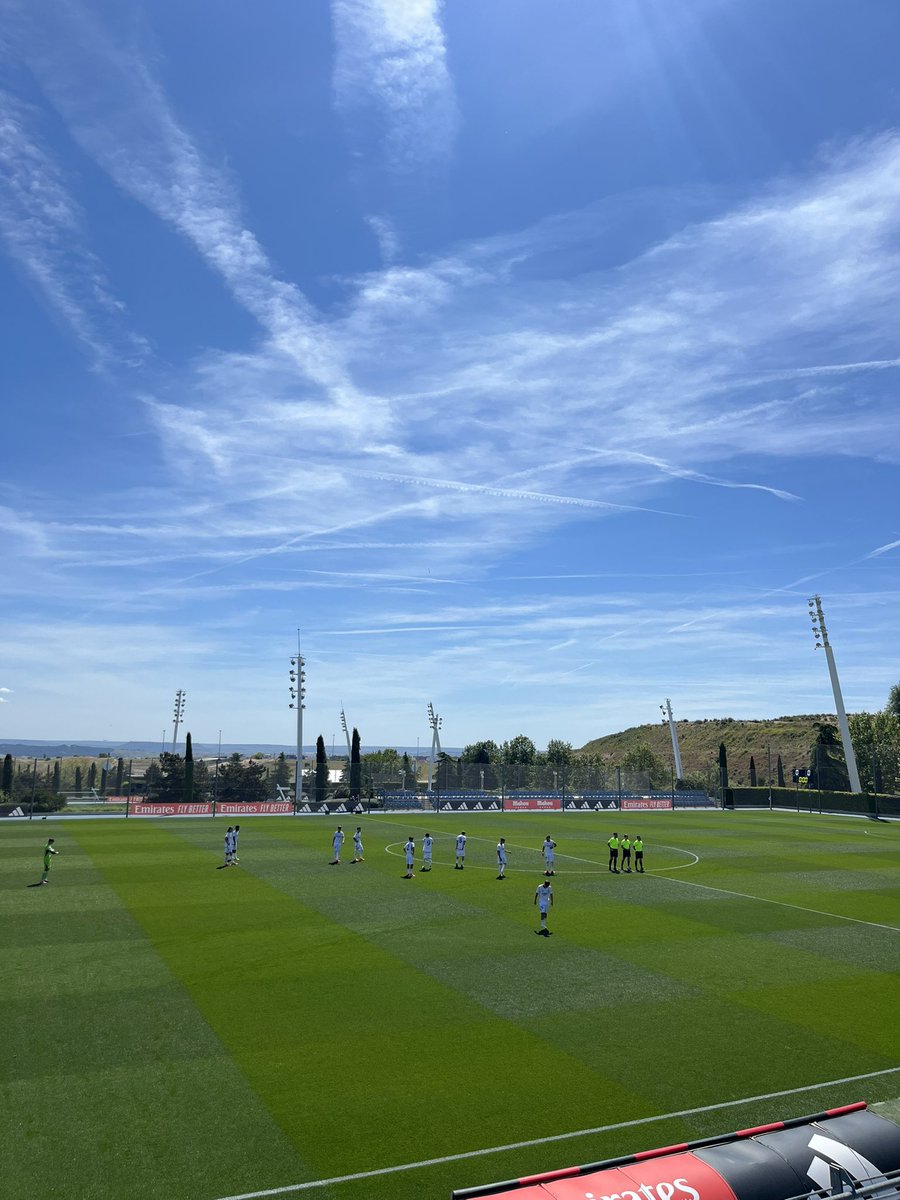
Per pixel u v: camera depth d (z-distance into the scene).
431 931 28.58
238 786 92.50
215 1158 13.39
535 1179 11.12
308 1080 16.38
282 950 25.77
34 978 22.59
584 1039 18.77
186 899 33.53
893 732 102.12
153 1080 16.25
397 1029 19.19
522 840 57.03
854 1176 11.16
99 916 30.19
